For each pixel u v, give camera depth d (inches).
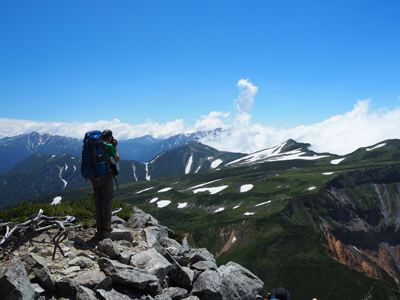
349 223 7352.4
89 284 180.4
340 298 3348.9
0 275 161.3
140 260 229.0
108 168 254.1
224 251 5536.4
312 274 3961.6
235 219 6560.0
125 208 417.4
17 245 232.5
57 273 192.2
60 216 312.0
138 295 191.3
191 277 238.5
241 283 264.1
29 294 157.5
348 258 4785.9
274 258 4638.3
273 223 5900.6
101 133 253.9
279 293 189.3
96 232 276.5
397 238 7475.4
